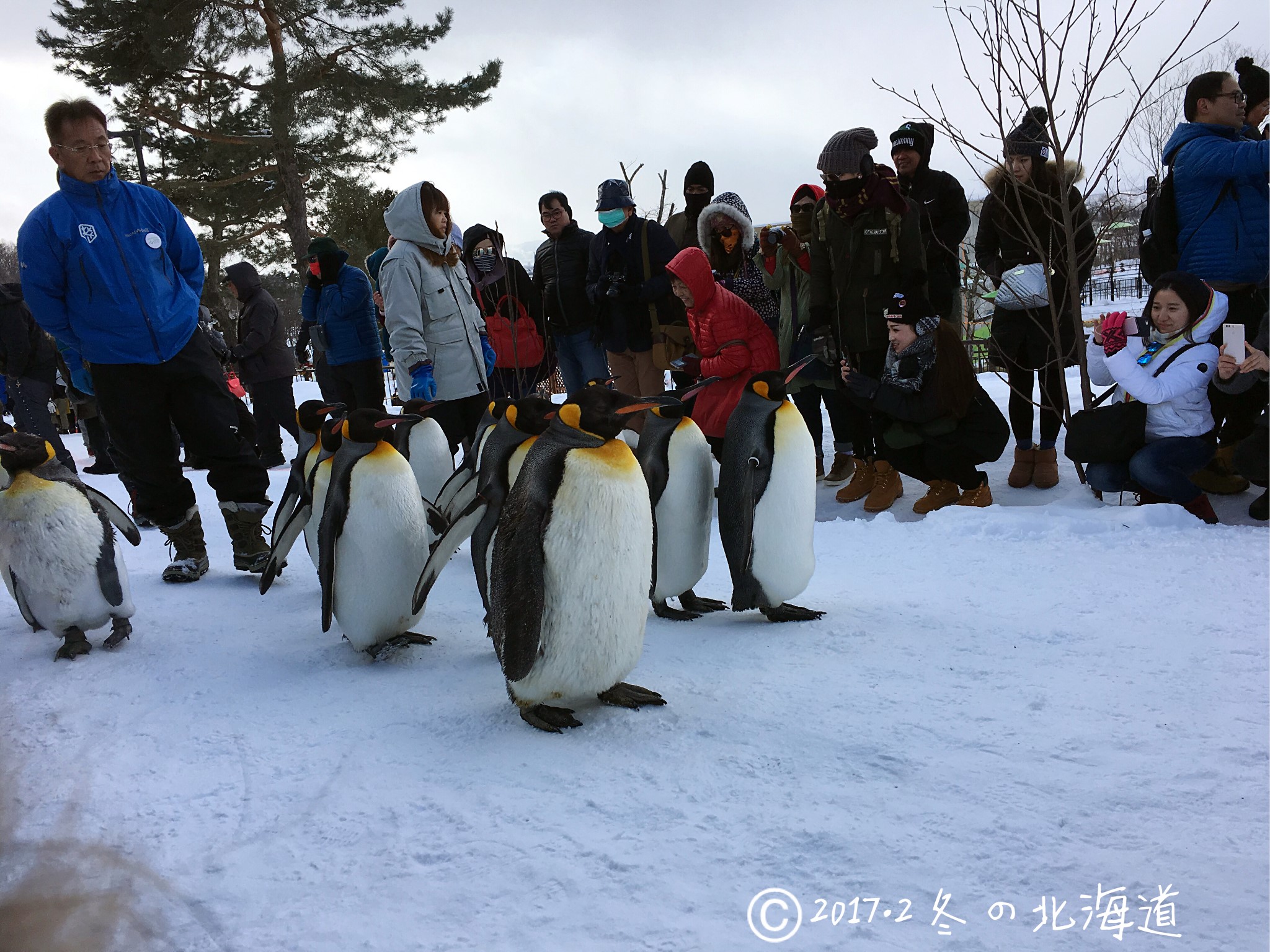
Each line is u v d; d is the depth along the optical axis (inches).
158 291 185.9
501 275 276.8
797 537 145.1
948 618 143.7
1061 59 211.8
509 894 77.9
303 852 87.2
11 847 80.8
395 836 89.2
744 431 144.4
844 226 228.4
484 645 151.4
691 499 152.6
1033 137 235.0
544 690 113.4
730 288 262.5
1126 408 200.7
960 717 106.4
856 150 219.0
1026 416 243.3
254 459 204.4
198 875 83.2
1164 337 196.2
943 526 197.5
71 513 146.6
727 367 226.5
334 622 167.8
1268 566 154.1
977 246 258.8
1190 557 162.9
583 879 79.0
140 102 941.2
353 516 136.0
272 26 876.6
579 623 109.7
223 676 141.3
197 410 194.4
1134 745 96.0
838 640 137.6
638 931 71.4
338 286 294.7
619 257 252.7
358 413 138.3
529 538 107.5
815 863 79.0
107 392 187.8
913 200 231.6
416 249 227.6
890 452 231.5
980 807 86.0
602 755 104.1
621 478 109.3
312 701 128.9
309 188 1034.7
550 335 285.6
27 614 151.8
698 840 84.0
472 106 928.9
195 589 195.8
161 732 119.2
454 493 181.5
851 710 110.9
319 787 101.1
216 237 1118.4
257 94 900.0
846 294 231.8
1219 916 68.2
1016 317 243.3
